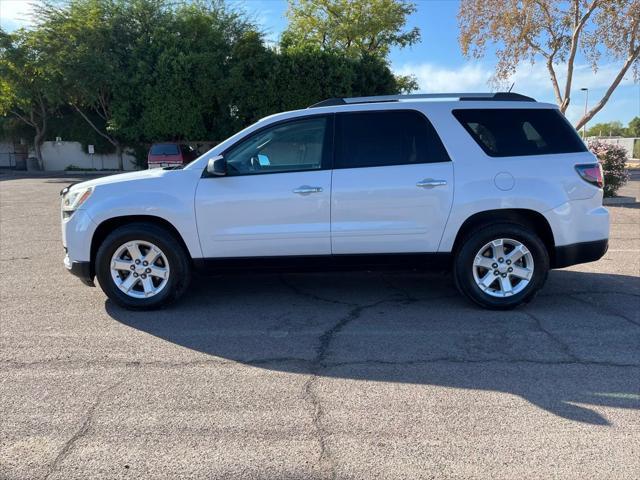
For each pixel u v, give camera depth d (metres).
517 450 2.97
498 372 3.95
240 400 3.55
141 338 4.67
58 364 4.12
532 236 5.16
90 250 5.25
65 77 28.80
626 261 7.43
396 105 5.29
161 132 29.19
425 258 5.28
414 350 4.38
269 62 28.05
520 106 5.35
